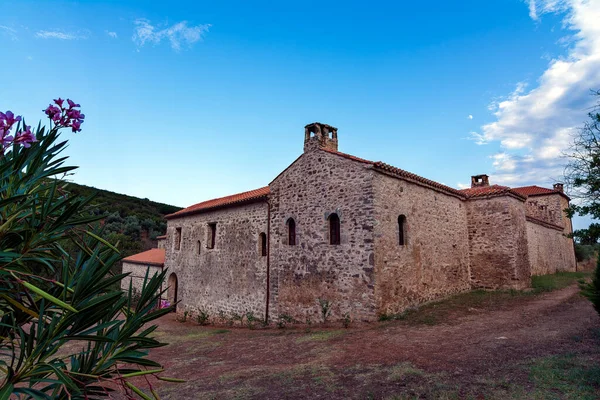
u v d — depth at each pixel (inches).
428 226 582.9
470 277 687.1
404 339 362.3
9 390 89.7
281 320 543.8
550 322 394.9
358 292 468.4
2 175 99.7
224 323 645.3
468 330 384.8
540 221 944.3
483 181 832.3
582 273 966.4
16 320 108.1
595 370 228.4
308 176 548.4
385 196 496.1
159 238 1188.5
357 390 236.4
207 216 738.2
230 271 655.1
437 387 227.9
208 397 247.1
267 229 595.8
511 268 649.0
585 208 237.8
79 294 101.0
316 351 351.6
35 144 107.0
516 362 266.2
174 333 566.6
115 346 109.3
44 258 105.0
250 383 269.4
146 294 113.1
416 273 535.8
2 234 98.9
